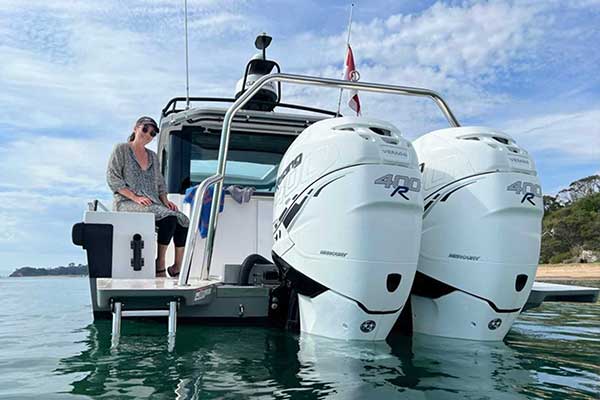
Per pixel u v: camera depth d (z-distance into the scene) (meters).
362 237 2.42
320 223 2.53
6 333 3.21
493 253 2.60
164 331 2.79
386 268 2.42
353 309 2.45
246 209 3.91
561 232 43.31
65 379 1.95
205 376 1.96
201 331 2.80
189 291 2.58
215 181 3.03
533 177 2.72
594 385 1.93
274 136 4.42
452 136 2.86
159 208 3.55
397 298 2.48
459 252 2.68
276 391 1.79
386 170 2.47
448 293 2.71
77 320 4.04
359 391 1.81
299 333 2.74
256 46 4.73
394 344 2.54
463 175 2.72
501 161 2.68
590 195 49.22
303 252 2.59
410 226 2.49
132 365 2.12
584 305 6.12
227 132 3.13
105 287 2.53
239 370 2.04
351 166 2.48
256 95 4.68
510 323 2.71
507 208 2.62
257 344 2.48
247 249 3.87
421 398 1.75
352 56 5.36
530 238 2.67
